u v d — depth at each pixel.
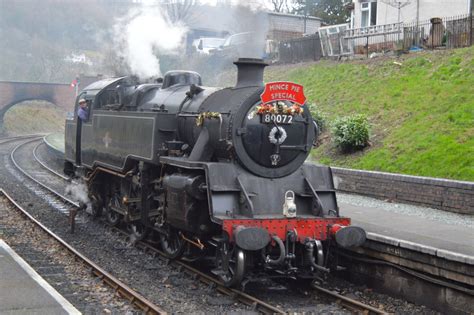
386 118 17.20
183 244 9.80
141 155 10.92
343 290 8.95
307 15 37.38
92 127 13.82
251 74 9.41
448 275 7.72
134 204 11.64
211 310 7.71
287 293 8.67
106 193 13.75
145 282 9.06
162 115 10.49
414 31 21.86
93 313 7.37
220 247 8.61
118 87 13.03
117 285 8.46
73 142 15.63
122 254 10.96
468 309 7.49
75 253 10.33
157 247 11.42
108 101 13.75
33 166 26.14
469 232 9.87
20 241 11.57
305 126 9.30
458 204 12.26
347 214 11.91
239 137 8.80
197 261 10.20
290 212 8.48
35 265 9.77
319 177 9.43
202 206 9.05
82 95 15.03
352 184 15.14
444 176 13.32
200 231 9.03
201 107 9.88
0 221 13.59
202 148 9.40
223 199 8.61
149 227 11.12
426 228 10.25
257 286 8.99
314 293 8.60
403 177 13.61
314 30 35.31
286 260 8.34
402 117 16.83
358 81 20.58
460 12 23.47
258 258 8.86
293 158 9.24
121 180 12.45
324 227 8.59
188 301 8.09
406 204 13.45
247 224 8.18
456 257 7.54
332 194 9.35
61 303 7.10
